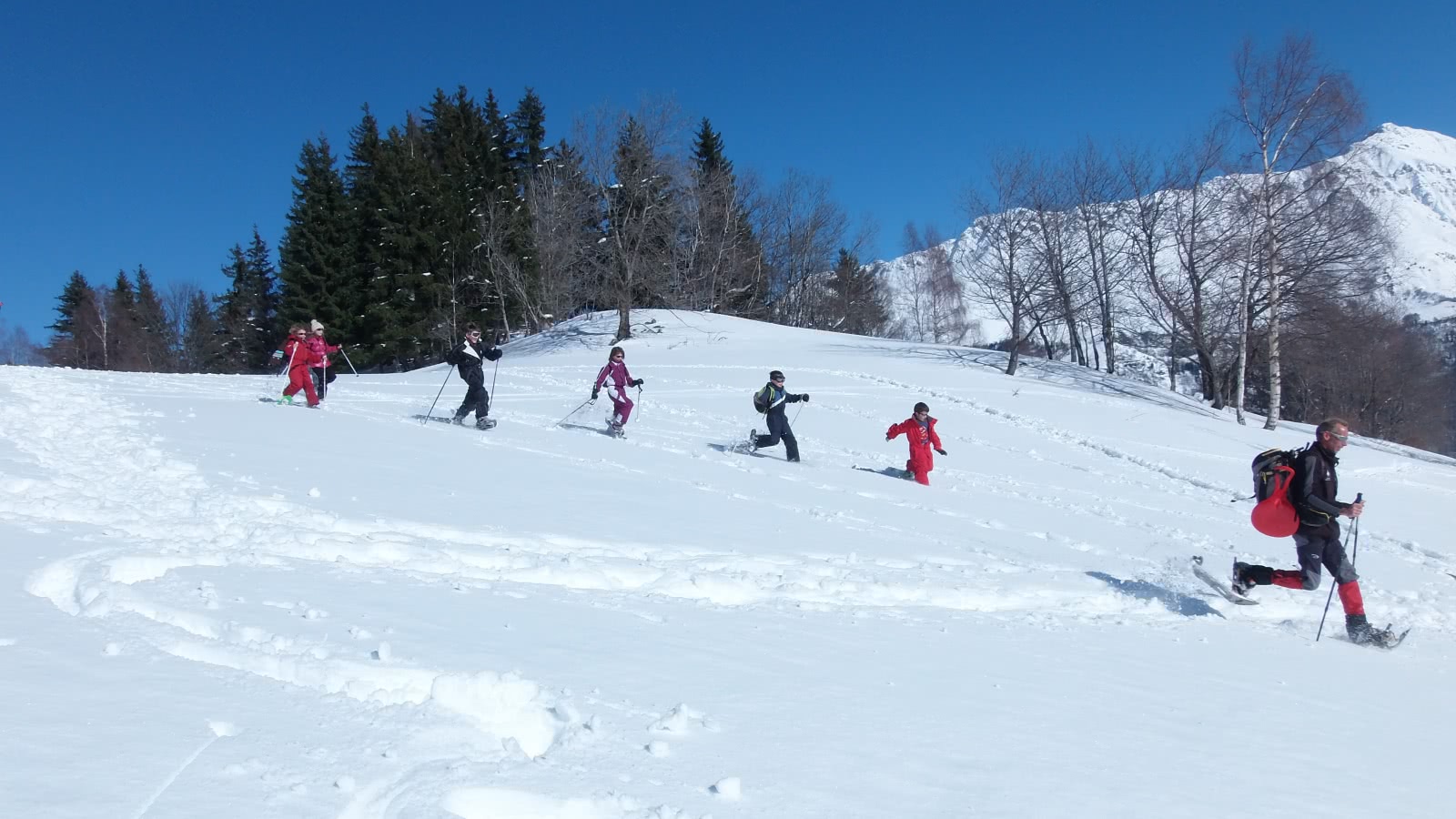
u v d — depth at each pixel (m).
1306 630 7.26
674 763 3.34
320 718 3.34
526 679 3.93
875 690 4.48
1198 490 16.33
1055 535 10.67
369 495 8.38
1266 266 28.91
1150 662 5.74
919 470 13.99
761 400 14.72
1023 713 4.38
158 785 2.71
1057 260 34.22
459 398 18.92
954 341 67.88
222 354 63.72
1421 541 13.55
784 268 66.19
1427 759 4.36
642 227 44.94
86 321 66.44
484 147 59.47
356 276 50.28
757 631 5.41
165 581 4.94
